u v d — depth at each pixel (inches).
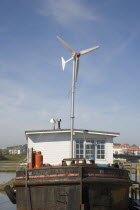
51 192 572.7
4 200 1034.7
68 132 978.7
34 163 643.5
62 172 568.7
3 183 1395.2
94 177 572.7
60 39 860.6
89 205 560.4
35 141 1021.8
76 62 855.7
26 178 590.2
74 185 562.3
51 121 1065.5
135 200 726.5
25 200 599.8
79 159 636.7
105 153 1002.1
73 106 785.6
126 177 633.6
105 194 578.6
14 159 4982.8
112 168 602.2
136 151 7613.2
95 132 988.6
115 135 1020.5
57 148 994.7
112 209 588.4
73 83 810.2
